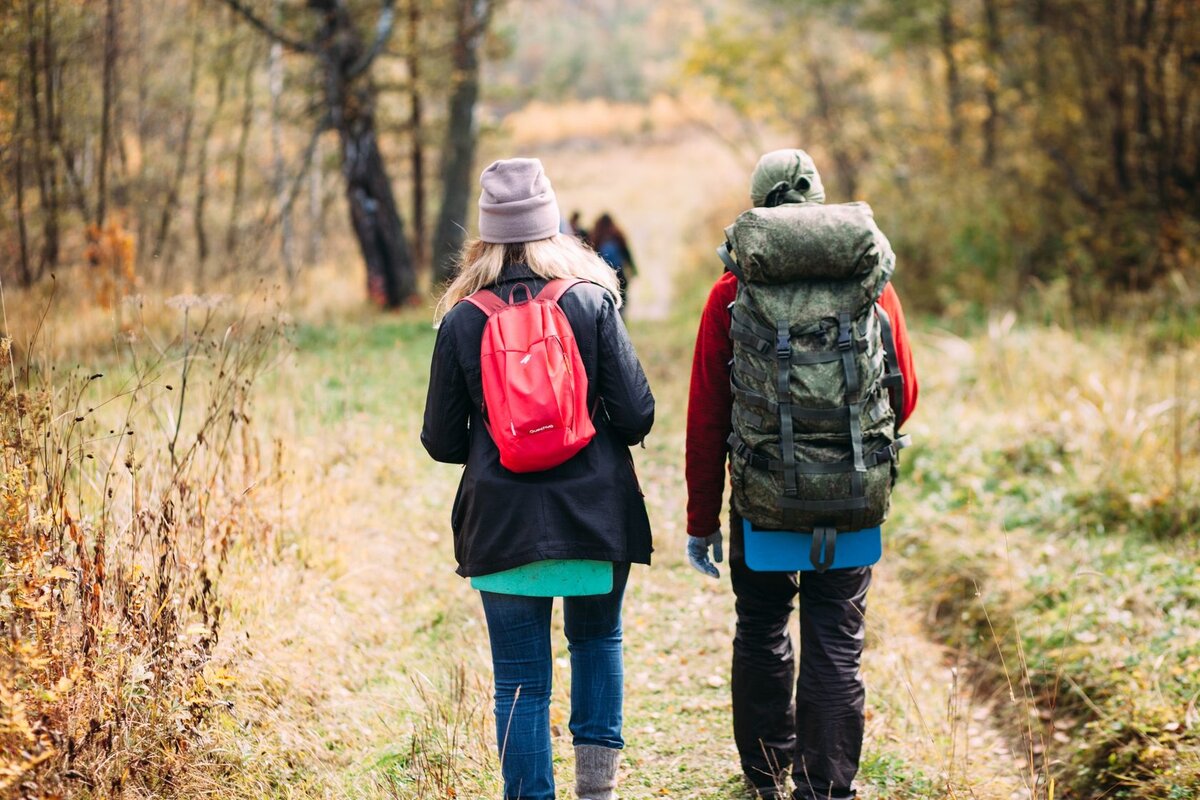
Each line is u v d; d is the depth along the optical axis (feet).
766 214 9.13
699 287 58.54
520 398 8.42
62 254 38.04
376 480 18.83
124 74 46.96
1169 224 36.91
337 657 12.70
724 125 112.27
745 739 10.55
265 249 44.11
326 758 10.87
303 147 60.13
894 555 18.30
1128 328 29.19
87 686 9.02
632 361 9.02
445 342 8.96
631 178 136.26
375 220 48.73
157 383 17.13
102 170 40.60
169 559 10.73
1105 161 40.42
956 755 11.91
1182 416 21.22
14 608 8.59
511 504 8.63
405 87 53.72
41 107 35.78
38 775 8.07
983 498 19.57
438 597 15.34
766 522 9.31
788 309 9.05
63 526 9.78
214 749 10.02
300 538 14.85
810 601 9.83
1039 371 25.62
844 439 9.07
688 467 9.89
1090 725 12.38
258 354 15.07
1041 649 14.39
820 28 66.49
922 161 55.67
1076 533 17.90
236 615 12.28
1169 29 37.42
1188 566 15.98
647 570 17.28
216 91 55.01
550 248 9.18
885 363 9.45
